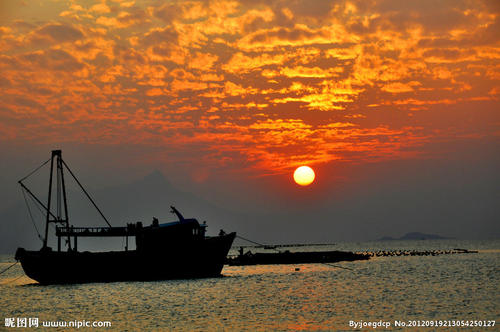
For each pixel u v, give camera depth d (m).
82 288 96.88
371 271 127.75
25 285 112.44
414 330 55.31
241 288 92.12
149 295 85.00
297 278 109.88
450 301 73.25
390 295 80.50
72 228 106.50
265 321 61.62
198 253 104.75
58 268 103.25
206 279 106.44
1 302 83.88
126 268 103.12
